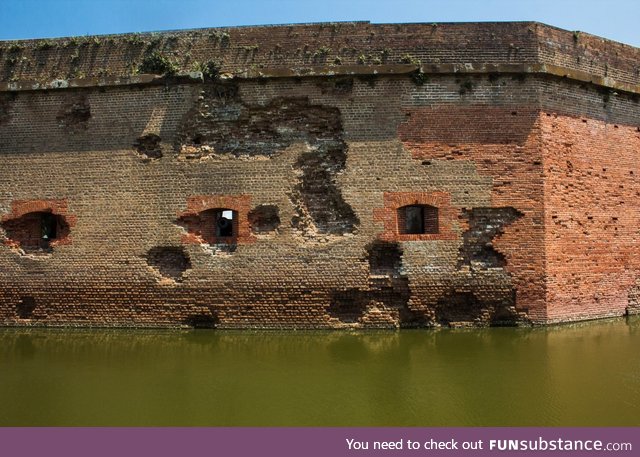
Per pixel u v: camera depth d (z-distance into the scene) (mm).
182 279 14164
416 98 14055
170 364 10797
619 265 15117
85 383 9602
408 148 13953
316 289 13875
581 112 14797
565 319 14125
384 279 13828
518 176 13883
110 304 14336
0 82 15016
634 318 14852
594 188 14812
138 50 14945
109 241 14414
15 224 14883
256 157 14234
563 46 14656
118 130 14594
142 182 14406
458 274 13758
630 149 15562
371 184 13922
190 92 14461
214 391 9109
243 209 14117
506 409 8086
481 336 12852
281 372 10148
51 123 14883
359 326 13875
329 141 14164
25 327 14469
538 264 13781
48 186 14719
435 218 13898
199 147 14414
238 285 14023
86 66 15031
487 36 14281
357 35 14445
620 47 15594
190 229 14266
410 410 8125
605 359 10672
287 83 14250
